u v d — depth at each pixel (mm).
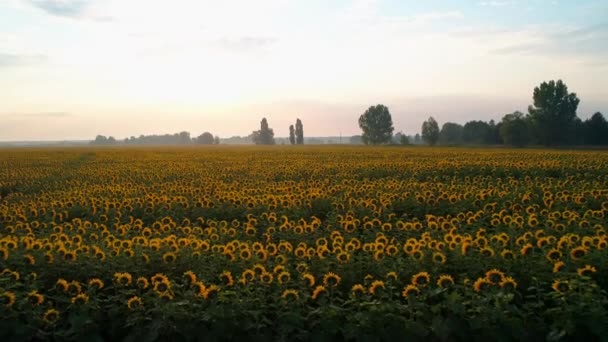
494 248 9703
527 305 7227
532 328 6977
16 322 7172
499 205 16062
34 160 52344
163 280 7715
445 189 19828
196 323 7203
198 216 16594
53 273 9055
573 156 42656
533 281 8211
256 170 32656
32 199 20859
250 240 12141
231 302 7438
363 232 12766
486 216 14266
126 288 8664
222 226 13617
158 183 25844
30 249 9789
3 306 7254
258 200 17297
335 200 17344
